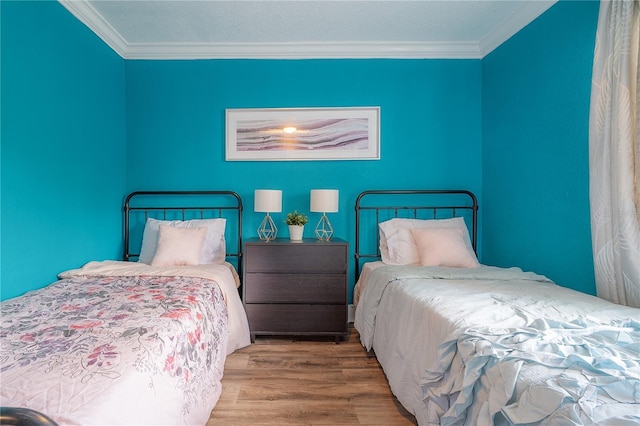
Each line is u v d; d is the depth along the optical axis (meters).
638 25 1.46
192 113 2.89
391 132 2.93
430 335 1.41
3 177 1.63
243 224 2.91
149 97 2.88
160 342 1.09
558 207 2.07
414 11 2.36
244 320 2.34
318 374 1.98
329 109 2.89
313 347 2.38
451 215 2.95
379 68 2.91
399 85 2.92
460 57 2.91
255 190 2.73
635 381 0.75
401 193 2.87
